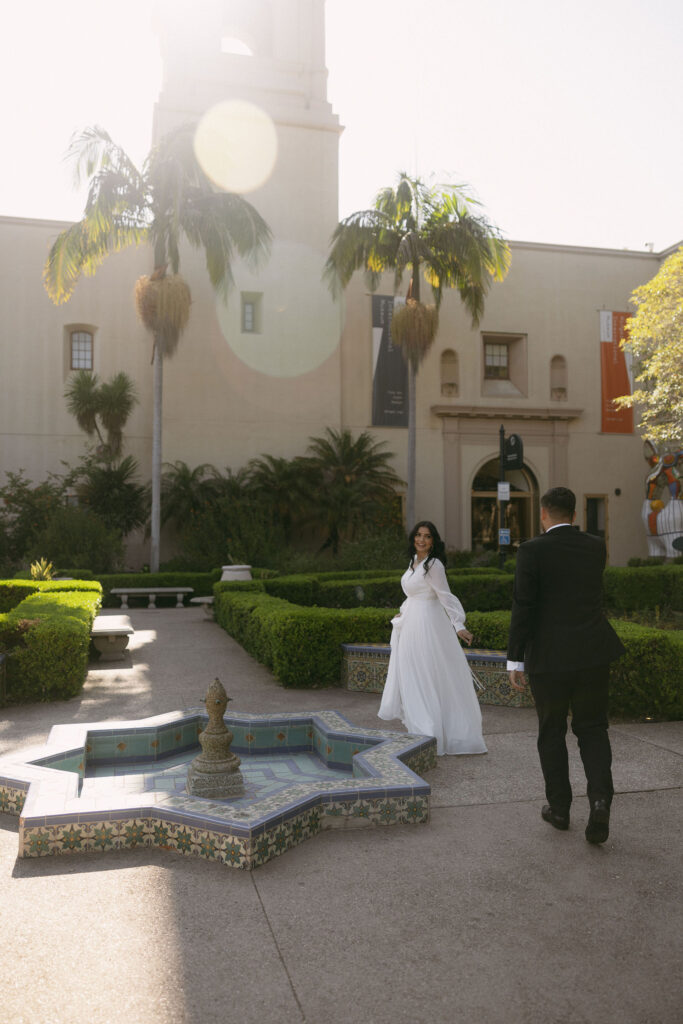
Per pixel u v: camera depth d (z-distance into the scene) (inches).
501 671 271.1
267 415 992.9
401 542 817.5
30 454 946.7
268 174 1015.0
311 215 1025.5
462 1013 89.3
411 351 822.5
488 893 120.6
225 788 166.1
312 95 1042.1
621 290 1170.0
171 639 452.4
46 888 122.6
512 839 143.7
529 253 1139.3
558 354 1136.8
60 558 748.0
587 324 1154.0
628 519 1146.7
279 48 1043.9
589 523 1146.7
